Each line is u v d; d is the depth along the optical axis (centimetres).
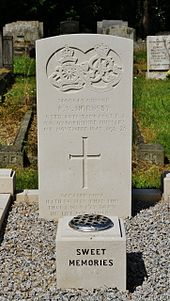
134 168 369
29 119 479
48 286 214
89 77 262
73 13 1389
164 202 297
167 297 205
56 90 263
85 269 210
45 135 267
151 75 760
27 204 295
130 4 1547
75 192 274
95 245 208
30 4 1355
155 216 279
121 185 273
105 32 1068
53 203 275
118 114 266
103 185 273
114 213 276
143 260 232
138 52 1062
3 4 1327
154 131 457
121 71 262
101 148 269
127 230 262
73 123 266
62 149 269
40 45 259
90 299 204
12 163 372
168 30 1585
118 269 210
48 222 273
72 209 276
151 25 1570
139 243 248
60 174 272
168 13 1582
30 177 341
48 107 264
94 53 261
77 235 209
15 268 227
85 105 265
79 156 270
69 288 211
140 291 210
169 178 298
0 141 428
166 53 752
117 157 270
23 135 420
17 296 206
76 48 260
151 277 219
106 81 263
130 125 267
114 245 208
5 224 270
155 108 546
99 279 210
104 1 1498
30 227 267
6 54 773
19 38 1059
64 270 210
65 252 209
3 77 625
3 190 297
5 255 238
